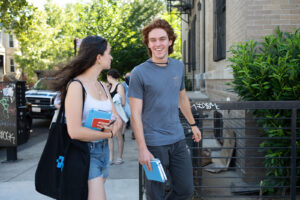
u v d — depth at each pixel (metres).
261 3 4.91
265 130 4.11
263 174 4.73
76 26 16.89
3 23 13.44
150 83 2.54
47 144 2.28
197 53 13.20
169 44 2.72
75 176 2.18
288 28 4.89
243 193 4.27
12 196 4.02
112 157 5.73
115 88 5.62
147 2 16.48
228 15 6.43
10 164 5.95
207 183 4.66
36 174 2.27
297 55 3.94
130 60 15.46
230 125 6.02
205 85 11.09
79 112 2.20
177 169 2.72
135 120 2.51
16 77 36.19
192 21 15.19
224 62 7.03
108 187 4.29
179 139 2.68
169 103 2.61
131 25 15.99
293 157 3.40
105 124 2.31
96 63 2.40
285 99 3.97
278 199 4.09
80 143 2.22
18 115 6.05
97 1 16.45
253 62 4.22
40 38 27.83
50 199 3.92
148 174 2.55
